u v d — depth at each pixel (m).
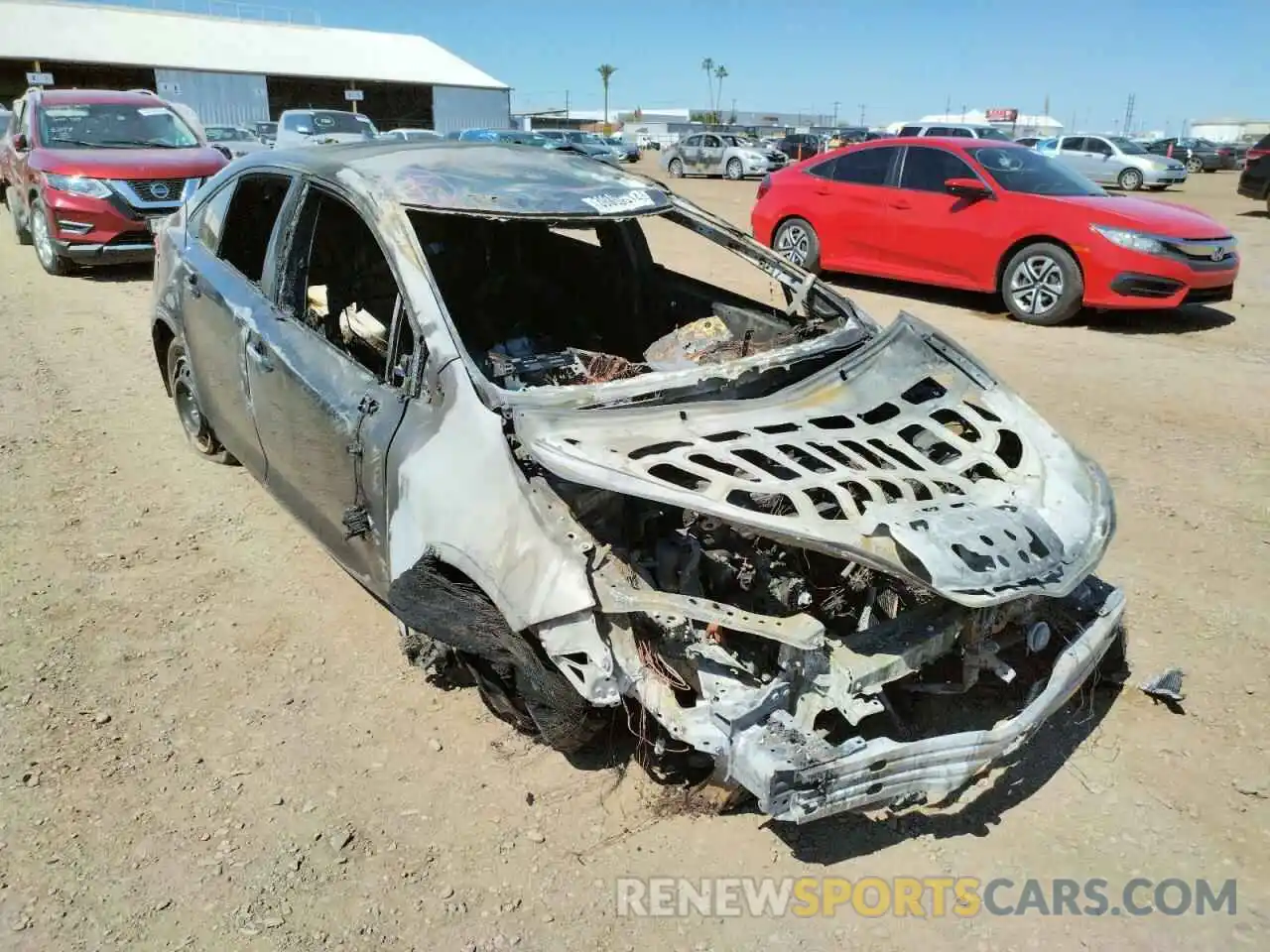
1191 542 4.57
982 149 9.45
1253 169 17.30
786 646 2.57
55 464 5.17
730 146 28.56
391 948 2.44
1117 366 7.46
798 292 4.22
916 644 2.71
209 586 4.06
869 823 2.93
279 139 20.98
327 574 4.19
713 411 3.06
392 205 3.40
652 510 2.89
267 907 2.54
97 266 10.45
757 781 2.37
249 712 3.30
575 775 3.05
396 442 3.07
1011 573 2.65
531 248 4.88
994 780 3.11
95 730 3.17
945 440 3.17
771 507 2.93
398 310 3.26
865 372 3.46
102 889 2.58
